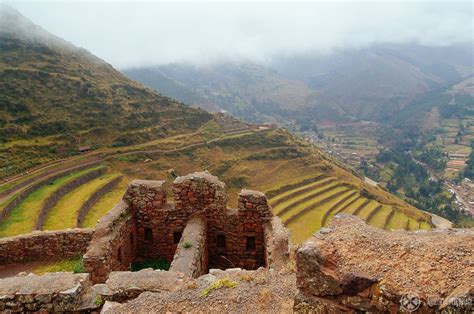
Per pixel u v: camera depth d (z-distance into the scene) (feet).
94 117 261.24
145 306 24.56
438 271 16.78
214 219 47.32
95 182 181.78
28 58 297.74
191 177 47.09
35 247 44.93
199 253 39.91
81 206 140.97
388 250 18.56
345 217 22.40
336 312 17.83
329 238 19.89
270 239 41.09
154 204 46.93
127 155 229.86
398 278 16.92
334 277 17.90
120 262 41.96
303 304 18.49
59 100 258.37
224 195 46.85
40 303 25.54
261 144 305.94
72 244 45.29
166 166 231.30
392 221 210.59
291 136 345.10
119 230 41.55
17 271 42.65
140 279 28.73
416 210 260.21
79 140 232.73
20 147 197.47
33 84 258.57
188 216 47.37
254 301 24.41
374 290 17.07
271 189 222.48
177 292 25.95
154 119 304.50
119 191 178.81
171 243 47.67
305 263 18.60
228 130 336.70
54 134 226.99
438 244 18.34
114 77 361.30
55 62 311.88
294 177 254.68
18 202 138.00
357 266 17.99
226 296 25.09
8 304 25.32
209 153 268.62
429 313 15.72
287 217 182.19
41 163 194.90
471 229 21.13
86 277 27.86
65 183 167.22
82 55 393.09
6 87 238.89
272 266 33.81
